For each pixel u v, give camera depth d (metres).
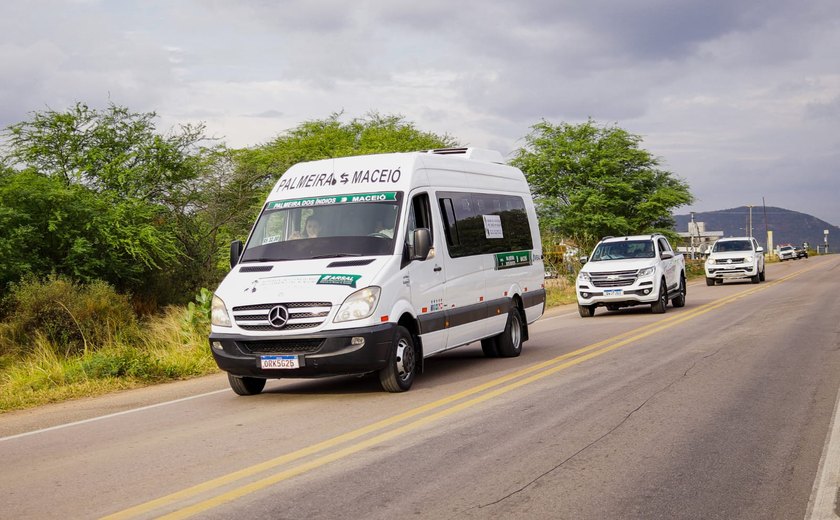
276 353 9.64
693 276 49.97
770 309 20.52
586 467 6.27
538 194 42.50
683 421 7.82
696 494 5.55
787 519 5.04
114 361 12.93
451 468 6.35
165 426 8.74
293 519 5.23
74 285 22.09
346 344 9.49
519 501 5.46
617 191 40.44
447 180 11.98
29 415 10.13
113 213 25.34
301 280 9.81
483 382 10.66
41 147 26.72
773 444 6.88
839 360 11.50
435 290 10.99
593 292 21.25
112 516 5.48
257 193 30.28
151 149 28.03
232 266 10.78
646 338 15.09
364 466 6.52
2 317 20.22
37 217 24.56
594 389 9.74
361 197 10.86
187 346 15.66
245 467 6.66
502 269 13.31
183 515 5.43
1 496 6.13
